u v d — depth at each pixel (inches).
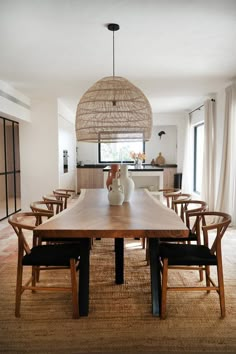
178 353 69.9
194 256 85.4
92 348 71.7
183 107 285.0
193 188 305.7
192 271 117.8
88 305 87.4
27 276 112.1
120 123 107.5
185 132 309.9
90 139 114.1
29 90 206.4
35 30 108.2
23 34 111.7
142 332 77.8
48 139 235.9
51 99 233.3
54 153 236.7
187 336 76.1
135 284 105.6
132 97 106.3
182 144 325.1
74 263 83.3
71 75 169.9
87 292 86.1
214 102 222.4
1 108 179.8
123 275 110.4
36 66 152.4
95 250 142.4
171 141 346.0
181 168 326.3
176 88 206.1
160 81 185.5
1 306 90.6
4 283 106.3
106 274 114.2
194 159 305.9
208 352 70.3
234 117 181.2
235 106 179.8
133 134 116.0
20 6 90.7
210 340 74.6
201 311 88.0
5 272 116.0
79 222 85.3
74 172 318.3
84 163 349.1
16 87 197.3
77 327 79.9
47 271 116.6
